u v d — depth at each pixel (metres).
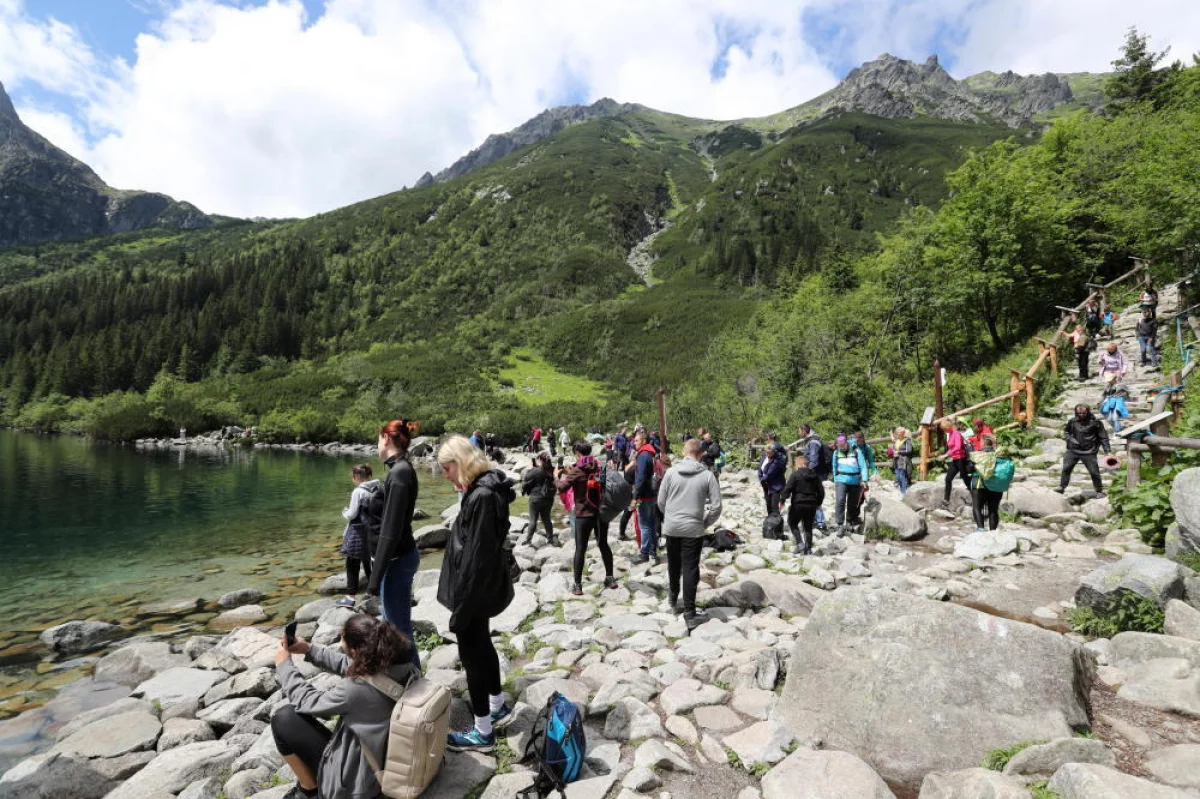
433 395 68.12
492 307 127.31
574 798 3.20
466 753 3.61
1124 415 12.06
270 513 16.77
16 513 16.92
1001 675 3.46
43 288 144.88
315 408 65.06
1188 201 17.86
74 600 8.97
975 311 24.94
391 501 3.87
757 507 12.59
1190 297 18.70
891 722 3.47
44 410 77.19
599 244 158.00
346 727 2.97
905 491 11.18
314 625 7.17
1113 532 7.60
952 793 2.88
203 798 3.55
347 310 132.62
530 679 4.63
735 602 6.21
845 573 7.16
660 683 4.46
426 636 5.80
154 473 28.20
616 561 8.62
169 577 10.16
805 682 3.90
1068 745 3.01
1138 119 26.25
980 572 6.73
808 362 25.16
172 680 5.53
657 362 82.50
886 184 174.62
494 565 3.61
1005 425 14.98
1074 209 22.84
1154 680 3.78
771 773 3.23
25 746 4.77
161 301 127.75
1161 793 2.43
